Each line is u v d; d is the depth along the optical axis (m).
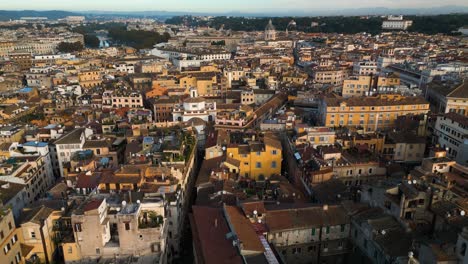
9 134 167.12
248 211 94.31
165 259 93.00
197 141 171.50
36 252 92.25
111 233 92.44
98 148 152.75
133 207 90.88
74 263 89.00
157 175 117.44
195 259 89.56
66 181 125.50
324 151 132.25
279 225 93.06
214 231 88.69
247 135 163.25
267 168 144.25
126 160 136.12
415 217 89.00
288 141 156.88
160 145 143.38
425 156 152.00
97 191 104.19
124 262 85.94
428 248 73.94
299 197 117.69
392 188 94.94
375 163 127.94
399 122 180.75
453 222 81.56
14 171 130.12
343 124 191.62
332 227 95.56
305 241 95.06
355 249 94.88
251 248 80.19
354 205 99.94
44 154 151.12
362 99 195.25
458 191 93.06
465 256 67.94
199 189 122.38
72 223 86.44
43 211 95.00
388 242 83.38
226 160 137.75
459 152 141.75
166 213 98.81
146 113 199.00
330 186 116.12
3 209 88.44
